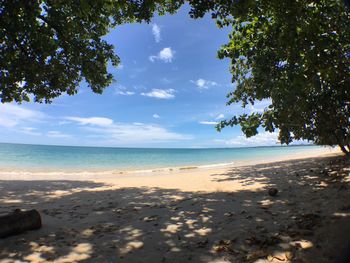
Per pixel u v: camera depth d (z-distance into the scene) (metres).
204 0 6.59
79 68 11.56
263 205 7.60
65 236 5.84
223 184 12.24
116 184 14.62
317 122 7.32
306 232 5.12
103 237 5.75
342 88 6.75
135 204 8.95
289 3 6.16
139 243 5.32
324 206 6.84
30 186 14.11
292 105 6.91
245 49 7.64
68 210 8.42
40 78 10.80
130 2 7.74
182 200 9.08
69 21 10.30
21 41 9.71
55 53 10.69
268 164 21.97
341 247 4.34
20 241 5.50
